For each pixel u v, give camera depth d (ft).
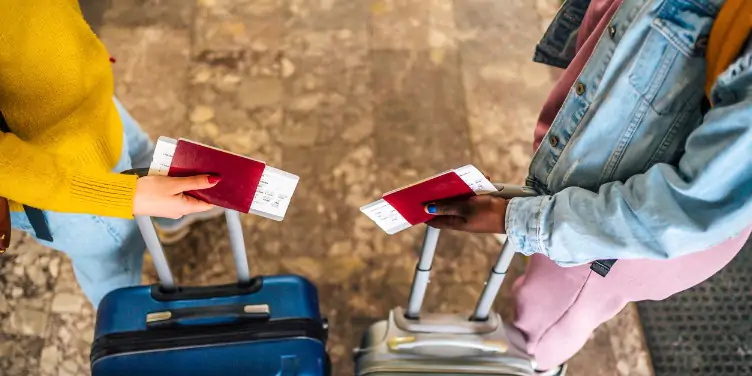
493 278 4.55
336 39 8.26
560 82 4.16
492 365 4.66
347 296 6.63
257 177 3.34
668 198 3.07
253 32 8.22
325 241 6.90
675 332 6.58
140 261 5.59
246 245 6.81
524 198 3.56
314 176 7.26
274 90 7.82
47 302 6.38
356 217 7.06
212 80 7.83
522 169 7.49
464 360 4.65
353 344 6.40
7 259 6.55
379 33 8.35
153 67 7.86
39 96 3.67
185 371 4.12
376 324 4.95
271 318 4.33
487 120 7.79
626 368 6.41
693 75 3.07
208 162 3.31
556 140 3.77
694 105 3.18
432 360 4.63
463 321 4.88
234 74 7.89
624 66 3.26
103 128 4.10
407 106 7.81
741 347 6.49
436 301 6.66
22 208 4.12
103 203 3.40
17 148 3.29
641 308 6.70
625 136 3.39
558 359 5.41
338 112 7.71
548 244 3.45
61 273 6.53
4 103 3.67
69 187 3.34
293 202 7.07
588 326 4.90
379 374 4.55
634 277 4.20
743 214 2.91
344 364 6.31
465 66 8.17
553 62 4.92
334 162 7.36
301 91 7.84
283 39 8.21
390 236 6.97
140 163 5.84
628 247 3.23
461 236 6.99
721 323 6.62
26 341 6.19
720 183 2.86
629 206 3.19
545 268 4.53
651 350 6.50
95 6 8.21
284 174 3.28
